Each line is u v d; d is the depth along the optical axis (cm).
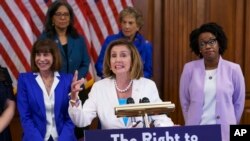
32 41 589
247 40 660
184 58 643
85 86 582
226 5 653
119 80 382
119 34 555
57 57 461
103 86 382
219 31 458
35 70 464
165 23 636
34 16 593
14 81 583
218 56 468
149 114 302
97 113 375
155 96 385
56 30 561
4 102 438
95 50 612
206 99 459
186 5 639
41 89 450
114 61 375
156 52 645
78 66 563
